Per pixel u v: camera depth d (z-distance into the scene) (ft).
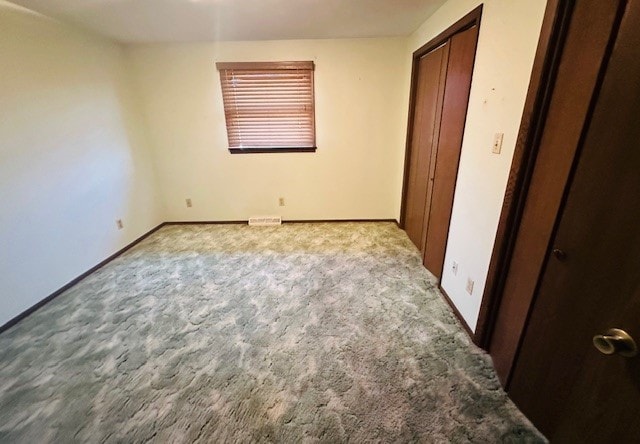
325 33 9.50
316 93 10.93
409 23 8.61
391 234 11.35
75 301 7.38
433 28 7.77
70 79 8.11
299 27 8.78
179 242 10.98
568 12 3.41
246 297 7.43
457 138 6.54
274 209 12.65
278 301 7.24
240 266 9.05
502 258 4.80
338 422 4.25
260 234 11.60
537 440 3.95
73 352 5.69
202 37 9.66
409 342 5.81
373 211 12.66
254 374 5.12
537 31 3.90
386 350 5.61
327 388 4.82
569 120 3.43
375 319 6.52
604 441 2.12
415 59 9.45
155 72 10.74
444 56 7.29
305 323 6.43
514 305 4.61
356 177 12.12
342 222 12.74
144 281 8.29
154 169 12.03
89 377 5.11
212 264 9.21
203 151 11.78
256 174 12.12
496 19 4.84
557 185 3.64
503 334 4.92
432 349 5.62
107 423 4.30
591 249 3.12
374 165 11.95
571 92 3.40
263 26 8.62
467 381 4.90
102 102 9.29
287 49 10.38
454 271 6.73
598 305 3.05
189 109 11.21
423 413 4.36
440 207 7.63
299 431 4.14
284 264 9.12
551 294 3.76
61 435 4.14
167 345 5.85
